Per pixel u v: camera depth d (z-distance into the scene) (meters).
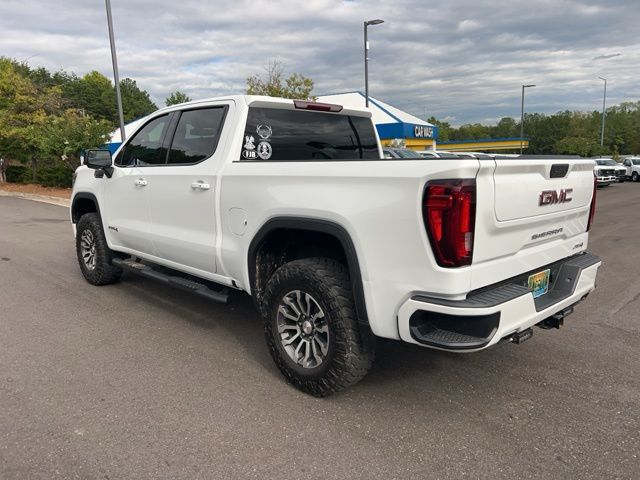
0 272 6.95
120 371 3.87
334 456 2.83
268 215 3.54
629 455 2.84
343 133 4.85
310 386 3.43
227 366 3.97
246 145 4.10
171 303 5.55
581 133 71.00
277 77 22.45
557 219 3.45
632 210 15.23
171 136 4.67
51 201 18.14
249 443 2.95
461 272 2.73
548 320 3.57
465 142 50.12
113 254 5.85
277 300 3.56
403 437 3.01
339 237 3.15
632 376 3.82
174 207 4.48
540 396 3.51
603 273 7.06
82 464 2.74
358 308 3.14
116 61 17.14
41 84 25.81
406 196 2.82
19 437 2.98
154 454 2.83
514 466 2.74
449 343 2.76
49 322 4.94
